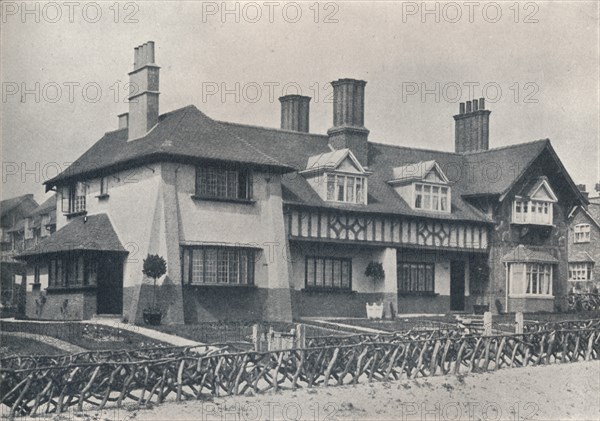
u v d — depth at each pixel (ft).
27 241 162.61
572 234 180.75
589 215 177.06
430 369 73.67
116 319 103.91
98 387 58.44
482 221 133.59
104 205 112.27
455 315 123.85
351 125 129.29
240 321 104.37
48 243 112.06
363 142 130.31
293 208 115.65
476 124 147.64
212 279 106.22
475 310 134.92
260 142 123.65
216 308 106.22
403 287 127.95
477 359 78.38
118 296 106.42
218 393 63.00
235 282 107.76
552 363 82.28
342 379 68.49
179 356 62.54
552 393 71.51
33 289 116.47
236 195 109.29
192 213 104.99
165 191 102.68
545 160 140.36
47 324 92.99
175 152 102.63
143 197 104.88
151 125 111.86
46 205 162.09
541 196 138.51
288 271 112.27
